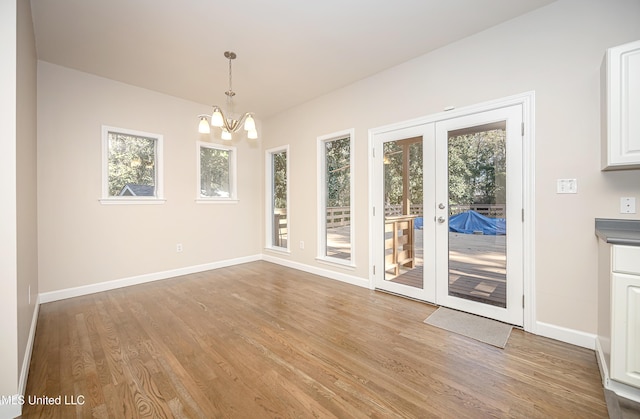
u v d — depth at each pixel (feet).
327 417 4.72
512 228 7.96
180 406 4.97
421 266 10.08
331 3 7.30
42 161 10.03
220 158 15.69
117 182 12.05
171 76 11.36
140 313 9.13
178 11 7.53
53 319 8.64
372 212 11.42
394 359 6.43
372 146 11.36
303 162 14.51
